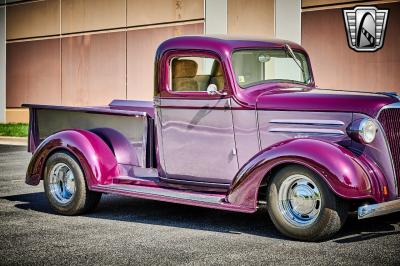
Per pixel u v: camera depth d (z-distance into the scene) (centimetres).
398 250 566
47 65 2505
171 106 709
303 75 750
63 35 2436
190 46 699
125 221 719
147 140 741
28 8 2572
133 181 739
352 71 1605
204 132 689
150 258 549
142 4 2153
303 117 632
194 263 531
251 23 1822
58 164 766
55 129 800
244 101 661
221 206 639
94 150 746
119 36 2236
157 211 782
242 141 666
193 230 665
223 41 685
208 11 1944
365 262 526
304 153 587
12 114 2658
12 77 2652
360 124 590
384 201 591
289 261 532
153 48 2128
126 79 2217
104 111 762
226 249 578
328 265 519
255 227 678
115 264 532
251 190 621
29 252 574
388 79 1539
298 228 602
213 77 688
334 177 571
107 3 2269
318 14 1666
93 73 2331
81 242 612
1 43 2703
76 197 749
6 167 1252
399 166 616
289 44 740
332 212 584
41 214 767
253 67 694
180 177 712
